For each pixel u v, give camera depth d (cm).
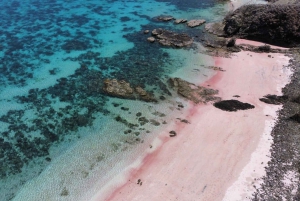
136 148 3102
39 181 2775
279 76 4216
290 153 2930
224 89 3984
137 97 3816
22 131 3344
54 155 3052
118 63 4622
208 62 4653
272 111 3528
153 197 2578
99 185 2720
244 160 2892
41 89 4031
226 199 2522
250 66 4506
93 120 3484
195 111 3597
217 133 3247
